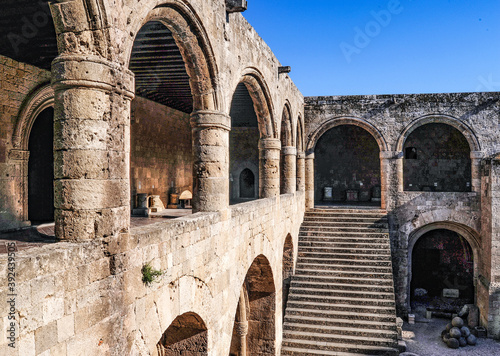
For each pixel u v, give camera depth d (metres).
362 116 22.77
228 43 10.01
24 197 11.30
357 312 16.80
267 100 14.18
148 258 6.48
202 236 8.45
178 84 14.39
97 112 5.41
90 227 5.37
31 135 13.12
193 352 8.90
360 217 21.83
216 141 9.41
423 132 26.41
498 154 21.50
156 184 17.20
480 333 19.89
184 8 7.59
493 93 21.66
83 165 5.34
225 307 9.81
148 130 16.53
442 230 25.45
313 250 19.73
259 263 14.18
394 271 22.12
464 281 25.06
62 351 4.78
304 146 23.14
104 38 5.39
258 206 12.71
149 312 6.52
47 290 4.56
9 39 9.27
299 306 17.27
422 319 21.73
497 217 20.09
